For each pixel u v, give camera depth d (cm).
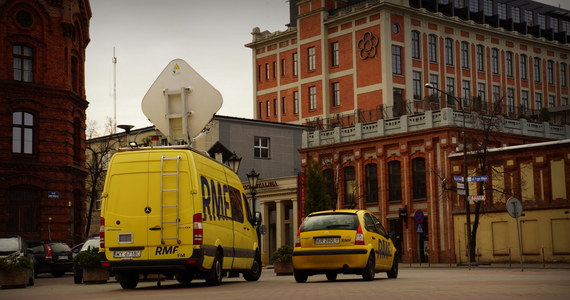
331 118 7519
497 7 9606
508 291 1529
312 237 2192
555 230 4759
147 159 1934
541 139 6100
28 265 2530
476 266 4409
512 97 9119
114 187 1939
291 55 8831
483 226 5125
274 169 7275
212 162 2091
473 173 5281
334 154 6134
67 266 3878
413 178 5672
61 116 4822
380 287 1781
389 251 2369
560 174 4762
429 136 5541
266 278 2848
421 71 7981
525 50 9369
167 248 1903
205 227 1941
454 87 8338
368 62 7819
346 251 2147
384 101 7625
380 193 5844
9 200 4619
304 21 8488
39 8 4778
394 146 5797
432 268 4188
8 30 4675
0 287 2494
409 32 7881
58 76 4819
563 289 1585
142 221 1914
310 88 8425
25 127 4716
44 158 4738
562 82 9888
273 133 7306
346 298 1395
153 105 2080
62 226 4772
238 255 2233
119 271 1934
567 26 10831
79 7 5144
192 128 2062
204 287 1969
